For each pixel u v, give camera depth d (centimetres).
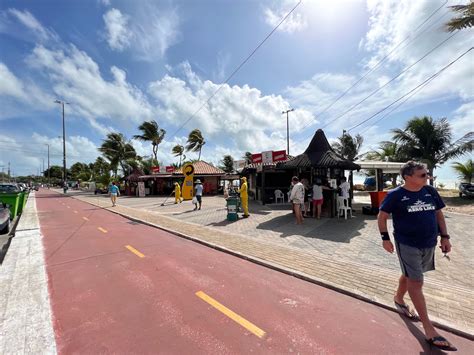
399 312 327
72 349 263
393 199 292
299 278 447
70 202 2202
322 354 251
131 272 478
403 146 2000
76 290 402
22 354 257
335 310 337
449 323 296
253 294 385
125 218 1205
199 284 422
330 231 795
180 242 715
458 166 1838
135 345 268
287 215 1116
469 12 1011
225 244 661
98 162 5712
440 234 299
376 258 535
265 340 274
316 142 1183
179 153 4684
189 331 291
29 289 407
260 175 1775
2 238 785
